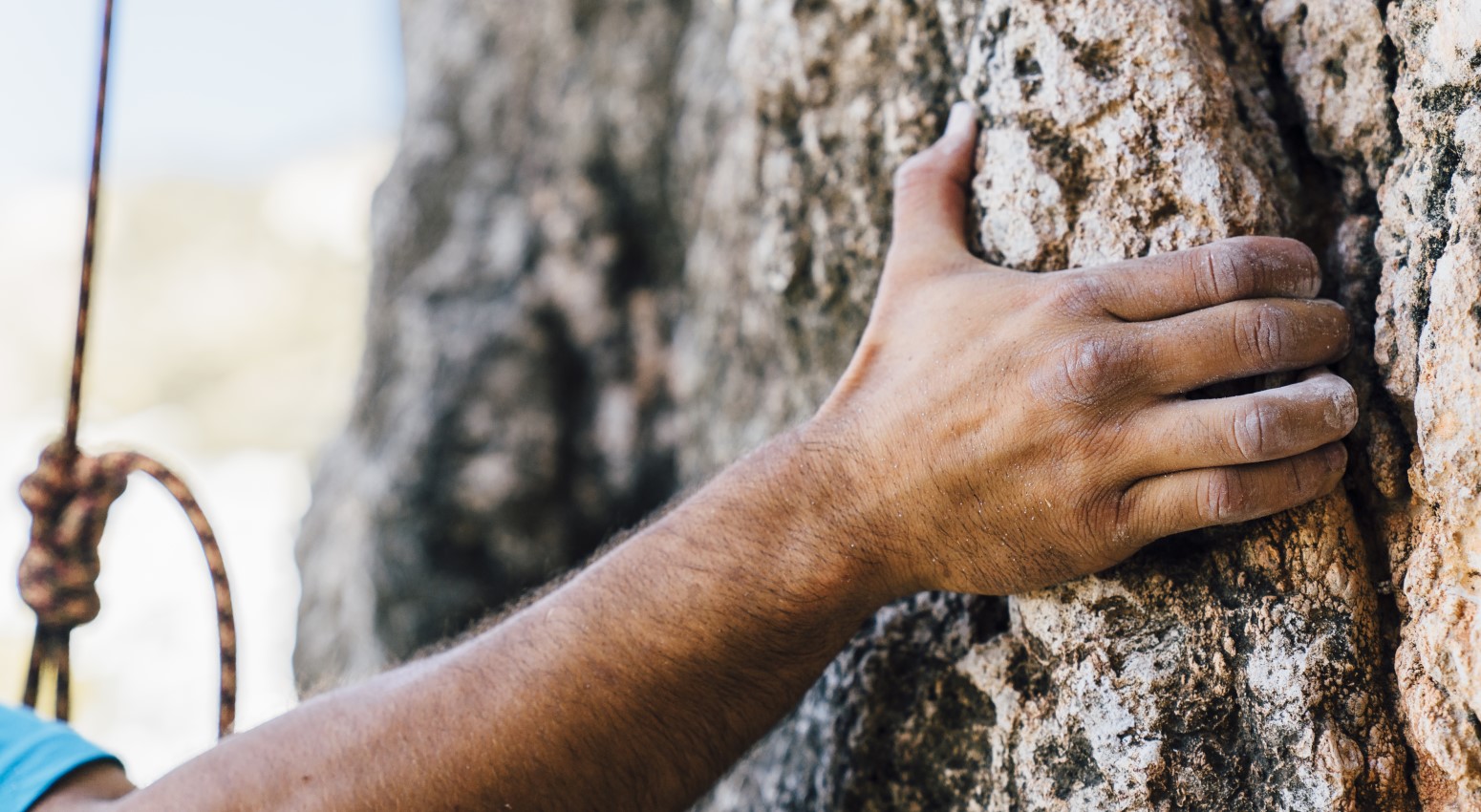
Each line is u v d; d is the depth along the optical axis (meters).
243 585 3.52
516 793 0.69
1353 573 0.69
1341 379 0.66
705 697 0.71
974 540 0.70
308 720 0.70
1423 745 0.68
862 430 0.71
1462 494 0.66
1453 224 0.67
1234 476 0.66
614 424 1.25
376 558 1.28
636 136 1.24
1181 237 0.72
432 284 1.34
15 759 0.71
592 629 0.70
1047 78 0.74
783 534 0.71
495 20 1.37
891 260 0.75
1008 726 0.74
